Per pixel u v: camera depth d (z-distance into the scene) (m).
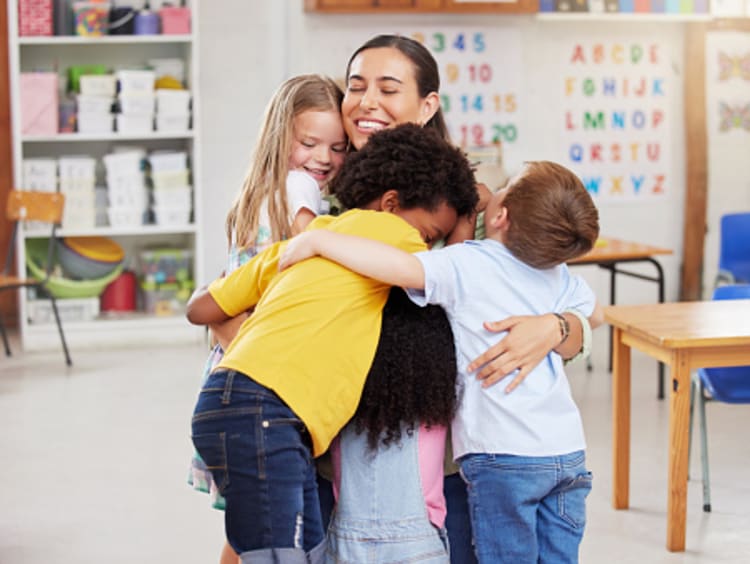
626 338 4.00
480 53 7.22
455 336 2.17
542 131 7.40
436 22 7.13
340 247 2.06
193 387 5.79
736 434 5.01
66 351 6.26
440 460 2.18
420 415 2.10
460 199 2.15
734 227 6.12
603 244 5.82
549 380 2.20
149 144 7.14
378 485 2.12
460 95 7.23
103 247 6.79
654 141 7.56
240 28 7.02
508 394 2.15
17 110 6.50
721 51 7.53
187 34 6.66
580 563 3.63
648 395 5.66
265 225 2.35
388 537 2.12
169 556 3.71
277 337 2.04
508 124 7.32
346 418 2.07
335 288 2.06
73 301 6.71
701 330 3.70
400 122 2.37
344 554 2.14
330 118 2.44
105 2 6.54
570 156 7.46
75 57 7.00
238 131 7.13
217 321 2.25
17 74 6.47
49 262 6.36
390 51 2.37
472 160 7.24
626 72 7.46
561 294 2.27
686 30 7.48
